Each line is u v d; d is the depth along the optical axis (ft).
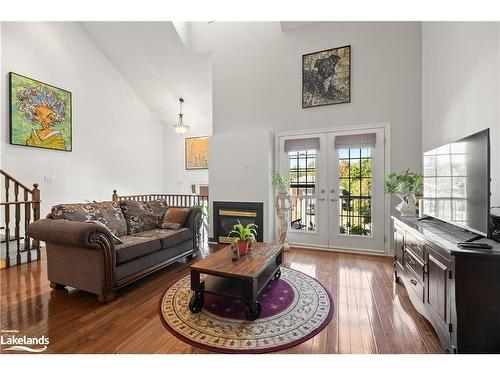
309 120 13.57
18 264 10.67
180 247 11.21
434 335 5.80
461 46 7.98
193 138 25.03
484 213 4.92
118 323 6.38
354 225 12.87
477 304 4.50
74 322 6.42
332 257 11.87
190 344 5.53
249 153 14.05
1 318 6.62
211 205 14.97
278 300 7.53
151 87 21.20
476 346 4.51
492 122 6.40
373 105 12.31
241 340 5.66
